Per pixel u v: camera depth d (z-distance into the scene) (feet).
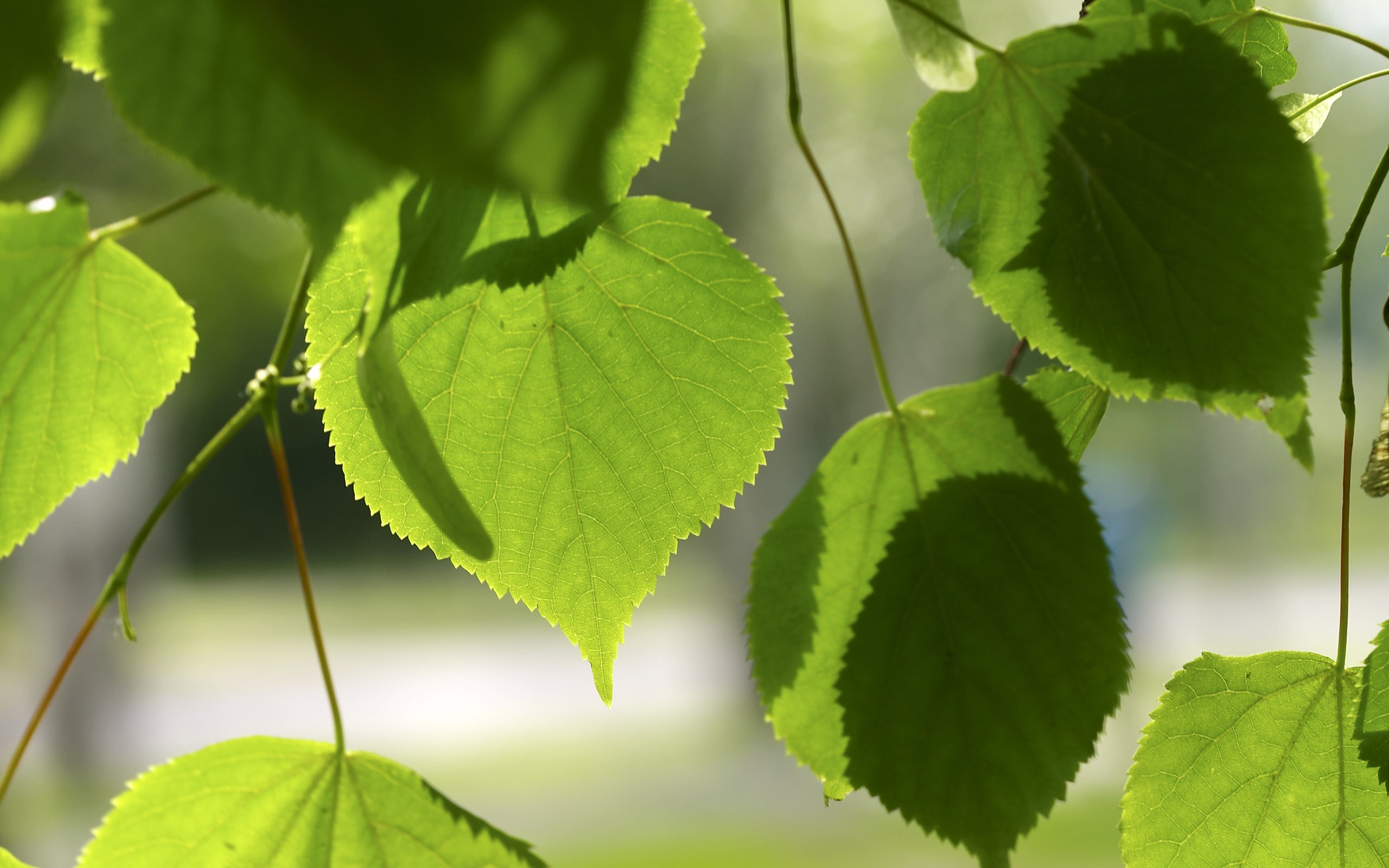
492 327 2.12
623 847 13.98
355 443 2.12
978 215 2.04
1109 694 2.02
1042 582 2.02
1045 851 12.15
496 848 2.11
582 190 1.41
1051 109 2.02
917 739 2.02
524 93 1.43
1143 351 2.03
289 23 1.47
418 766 19.11
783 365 2.14
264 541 48.32
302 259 2.07
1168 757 2.15
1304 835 2.15
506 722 22.76
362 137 1.48
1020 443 2.02
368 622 38.19
